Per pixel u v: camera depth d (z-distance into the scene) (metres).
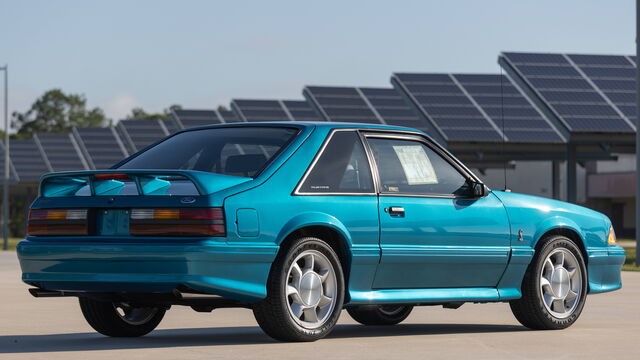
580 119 36.56
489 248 9.43
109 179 8.13
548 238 9.91
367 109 46.53
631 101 37.88
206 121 58.66
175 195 7.96
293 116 50.66
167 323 10.70
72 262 8.13
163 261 7.82
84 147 67.62
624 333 9.51
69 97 163.00
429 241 9.04
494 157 49.28
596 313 12.02
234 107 51.19
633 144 39.88
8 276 20.67
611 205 71.19
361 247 8.61
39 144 73.81
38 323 10.72
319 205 8.41
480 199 9.48
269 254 8.05
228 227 7.89
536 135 39.38
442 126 39.34
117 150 67.75
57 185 8.55
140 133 64.31
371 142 8.98
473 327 10.20
